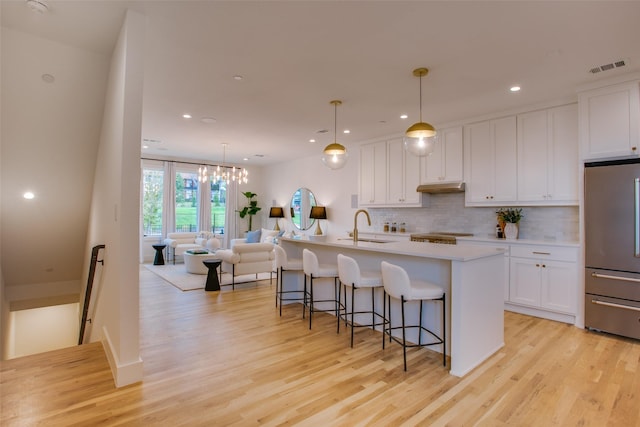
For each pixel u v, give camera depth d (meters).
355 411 2.11
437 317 3.06
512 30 2.59
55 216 4.13
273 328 3.63
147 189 8.22
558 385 2.44
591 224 3.58
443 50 2.91
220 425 1.97
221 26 2.58
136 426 1.96
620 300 3.37
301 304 4.59
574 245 3.71
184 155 8.23
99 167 3.61
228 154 8.07
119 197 2.46
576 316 3.70
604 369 2.69
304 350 3.05
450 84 3.64
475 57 3.04
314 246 4.51
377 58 3.07
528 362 2.81
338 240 4.15
